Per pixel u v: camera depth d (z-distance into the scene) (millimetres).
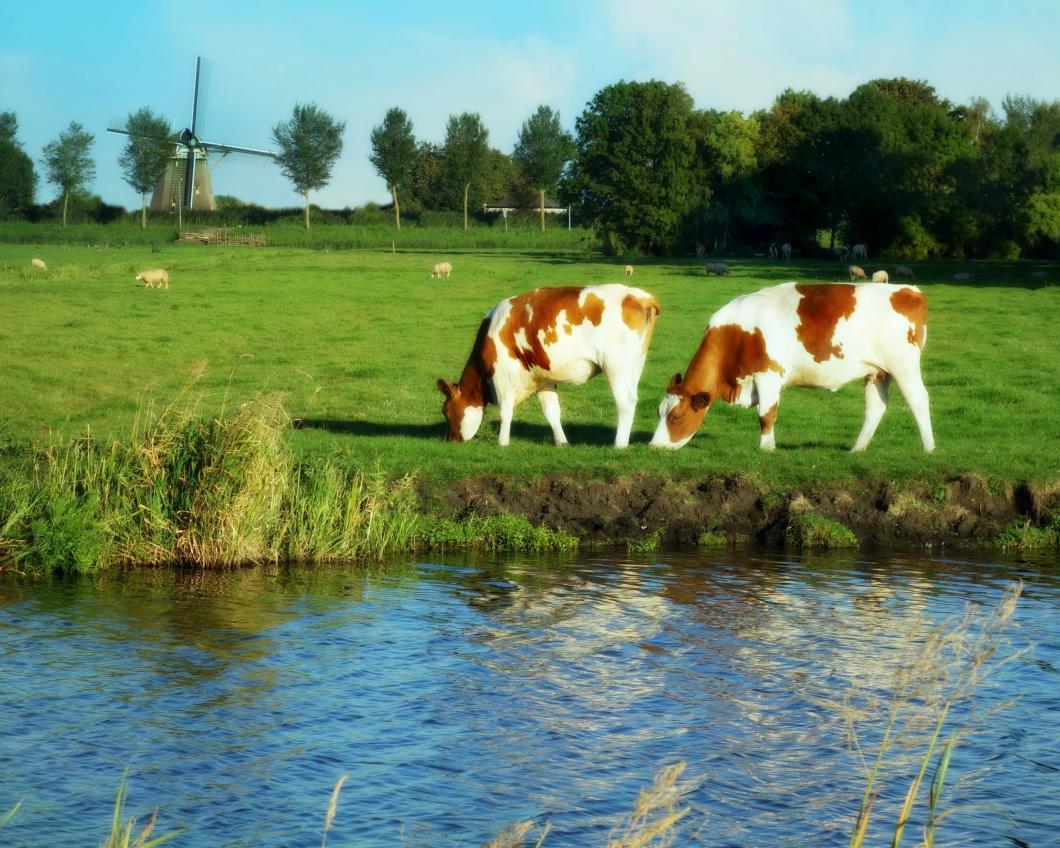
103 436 17875
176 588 11977
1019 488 15250
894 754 7742
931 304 38719
